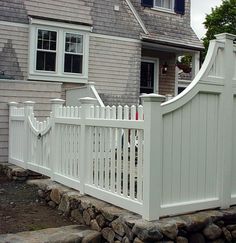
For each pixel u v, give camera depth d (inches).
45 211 201.3
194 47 529.7
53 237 152.5
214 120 169.2
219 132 170.7
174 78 557.3
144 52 529.0
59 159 219.9
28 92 332.8
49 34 426.3
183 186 157.3
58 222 181.8
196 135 161.9
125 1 487.2
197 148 162.4
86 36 448.8
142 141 150.0
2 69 401.4
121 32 479.5
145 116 146.5
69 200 189.0
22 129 290.5
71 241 152.7
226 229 160.9
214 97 169.2
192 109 160.2
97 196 177.9
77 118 195.6
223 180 169.9
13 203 217.6
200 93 163.2
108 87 470.0
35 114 335.9
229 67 172.6
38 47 419.2
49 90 343.9
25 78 413.7
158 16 528.7
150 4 523.5
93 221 166.7
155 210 145.8
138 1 518.6
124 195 159.9
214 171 169.0
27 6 415.2
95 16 460.1
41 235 154.6
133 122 153.5
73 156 202.7
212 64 167.6
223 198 169.2
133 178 155.3
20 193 242.1
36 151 262.1
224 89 171.2
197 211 160.6
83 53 447.5
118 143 164.4
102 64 465.4
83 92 392.2
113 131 167.6
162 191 150.1
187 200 158.9
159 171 146.8
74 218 183.9
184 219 148.9
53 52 429.1
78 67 446.0
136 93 491.8
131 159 155.9
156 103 145.6
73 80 439.8
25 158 280.5
